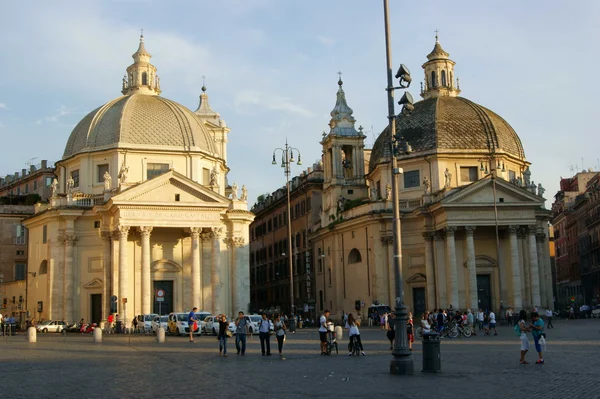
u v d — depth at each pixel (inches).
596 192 3474.4
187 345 1349.7
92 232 2154.3
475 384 651.5
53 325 2057.1
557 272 4564.5
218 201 2060.8
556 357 929.5
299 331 2026.3
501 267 2229.3
